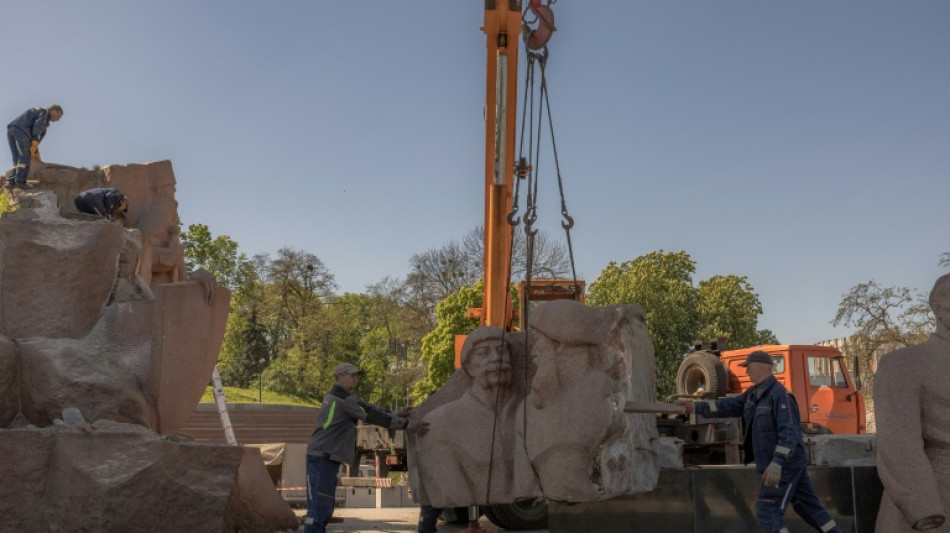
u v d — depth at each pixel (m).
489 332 7.16
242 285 60.03
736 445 10.52
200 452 7.41
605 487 6.39
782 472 6.00
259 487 8.88
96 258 8.81
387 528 10.50
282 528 8.93
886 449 5.83
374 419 7.20
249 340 60.94
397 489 14.88
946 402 5.78
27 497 6.91
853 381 14.38
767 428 6.10
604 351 6.55
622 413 6.48
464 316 33.84
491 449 6.89
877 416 5.96
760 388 6.21
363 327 63.59
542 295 15.38
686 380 13.24
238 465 7.55
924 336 28.38
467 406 7.09
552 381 6.54
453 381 7.35
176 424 8.66
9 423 7.94
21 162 11.68
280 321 62.03
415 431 7.16
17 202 9.76
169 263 12.38
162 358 8.44
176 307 8.59
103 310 8.85
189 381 8.68
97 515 6.84
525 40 8.09
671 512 7.13
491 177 11.61
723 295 40.53
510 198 11.41
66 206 12.21
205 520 7.24
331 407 7.31
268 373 55.16
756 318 41.00
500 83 10.74
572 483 6.47
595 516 7.25
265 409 29.09
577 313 6.52
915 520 5.65
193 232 52.34
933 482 5.68
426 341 34.47
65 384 7.86
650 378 7.19
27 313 8.48
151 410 8.39
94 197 10.23
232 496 8.27
